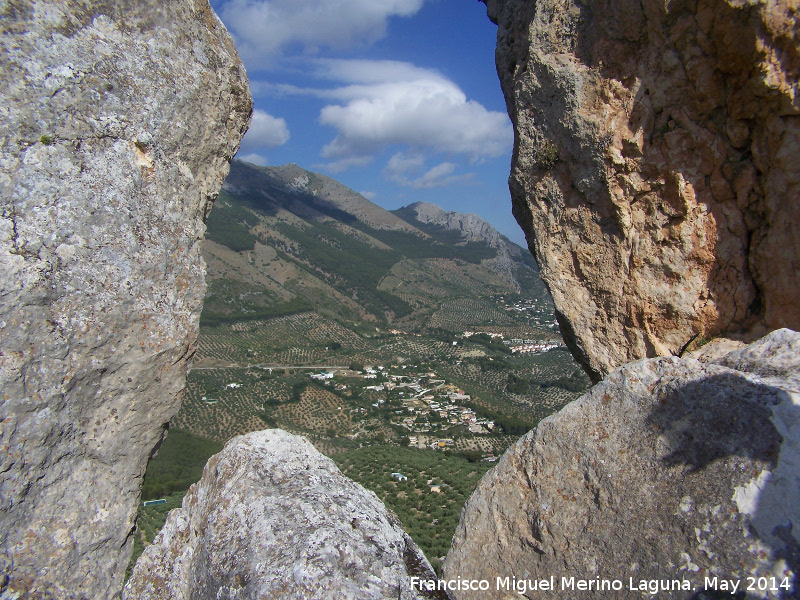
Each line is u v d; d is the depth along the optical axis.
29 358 3.76
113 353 4.18
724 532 3.32
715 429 3.65
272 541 3.44
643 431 4.02
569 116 7.10
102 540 4.11
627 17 6.66
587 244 7.28
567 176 7.32
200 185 5.07
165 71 4.59
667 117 6.68
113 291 4.18
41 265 3.84
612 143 6.87
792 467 3.23
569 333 7.55
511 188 7.89
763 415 3.47
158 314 4.44
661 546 3.57
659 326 7.00
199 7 4.92
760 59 5.73
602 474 4.07
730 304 6.69
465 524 4.71
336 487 3.90
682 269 6.82
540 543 4.23
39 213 3.86
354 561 3.34
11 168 3.78
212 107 5.03
